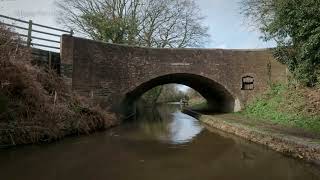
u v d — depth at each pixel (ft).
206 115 80.84
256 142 43.45
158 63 73.56
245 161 33.53
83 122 51.47
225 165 31.81
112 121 63.16
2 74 41.11
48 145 40.91
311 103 56.13
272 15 67.67
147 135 53.36
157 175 27.94
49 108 45.83
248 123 57.31
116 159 34.06
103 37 97.81
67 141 44.29
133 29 100.99
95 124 55.26
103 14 100.01
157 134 55.01
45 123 43.45
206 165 31.89
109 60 68.03
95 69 65.46
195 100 201.26
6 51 43.86
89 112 54.90
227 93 80.59
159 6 106.63
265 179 26.68
